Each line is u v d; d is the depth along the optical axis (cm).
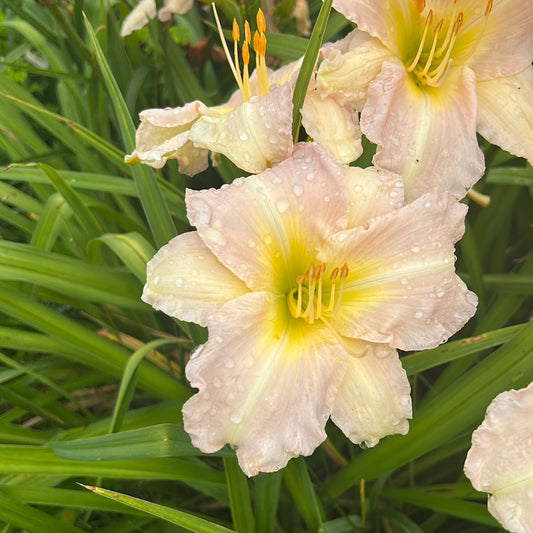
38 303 45
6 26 65
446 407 42
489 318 52
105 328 52
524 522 35
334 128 42
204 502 49
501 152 56
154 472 41
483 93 45
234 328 36
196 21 65
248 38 43
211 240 36
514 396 36
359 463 44
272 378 36
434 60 45
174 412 45
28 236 54
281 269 38
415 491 45
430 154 42
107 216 52
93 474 39
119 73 56
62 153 56
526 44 44
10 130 57
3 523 42
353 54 43
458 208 39
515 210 59
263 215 37
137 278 47
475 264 51
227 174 52
